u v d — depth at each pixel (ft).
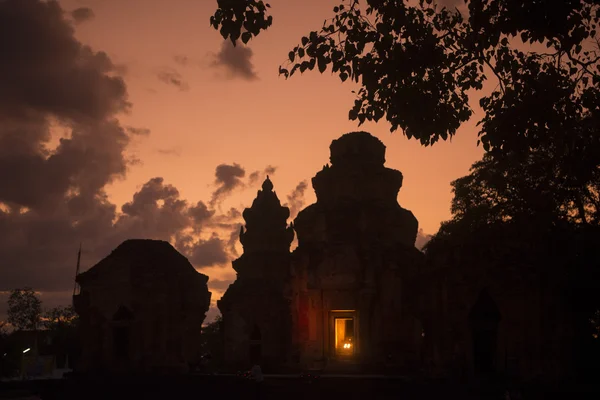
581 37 77.20
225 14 75.05
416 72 82.53
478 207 180.24
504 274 149.79
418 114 83.30
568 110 82.23
